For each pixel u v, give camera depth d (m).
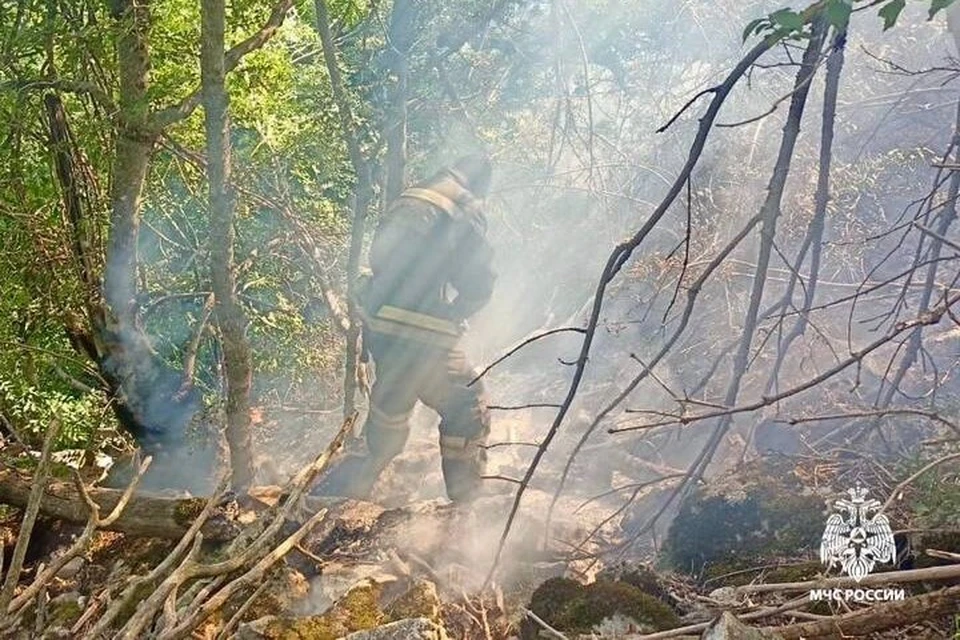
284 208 5.30
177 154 5.08
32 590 2.67
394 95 5.24
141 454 5.23
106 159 4.82
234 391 4.26
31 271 4.78
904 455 3.40
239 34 4.88
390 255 4.06
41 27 4.34
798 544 3.16
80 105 5.09
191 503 3.86
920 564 2.81
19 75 4.38
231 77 4.92
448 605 3.38
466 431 4.16
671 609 2.84
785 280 4.88
